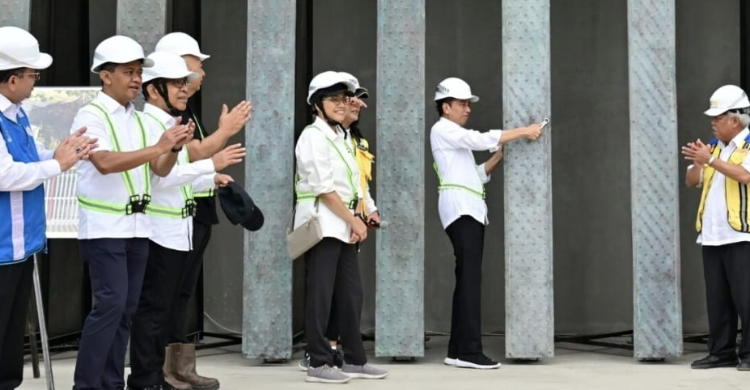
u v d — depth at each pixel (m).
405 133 5.53
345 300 4.89
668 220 5.53
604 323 7.10
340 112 4.84
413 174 5.52
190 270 4.59
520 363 5.62
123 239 3.82
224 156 4.07
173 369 4.57
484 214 5.44
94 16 7.12
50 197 4.84
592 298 7.12
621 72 7.12
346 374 4.83
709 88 7.05
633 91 5.54
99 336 3.77
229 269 7.13
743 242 5.29
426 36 7.22
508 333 5.52
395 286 5.51
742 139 5.38
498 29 7.16
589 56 7.15
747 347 5.33
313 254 4.79
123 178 3.81
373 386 4.71
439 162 5.49
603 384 4.82
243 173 7.23
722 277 5.43
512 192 5.53
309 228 4.66
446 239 7.18
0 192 3.43
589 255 7.13
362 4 7.24
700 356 5.93
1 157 3.34
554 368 5.40
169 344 4.57
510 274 5.53
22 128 3.56
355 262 4.91
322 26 7.25
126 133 3.89
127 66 3.86
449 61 7.21
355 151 5.11
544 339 5.51
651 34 5.55
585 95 7.16
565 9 7.18
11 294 3.50
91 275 3.85
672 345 5.52
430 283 7.18
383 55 5.55
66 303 6.43
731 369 5.35
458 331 5.46
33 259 3.63
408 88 5.54
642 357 5.52
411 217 5.52
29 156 3.54
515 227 5.53
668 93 5.54
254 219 4.51
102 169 3.66
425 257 7.19
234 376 5.10
